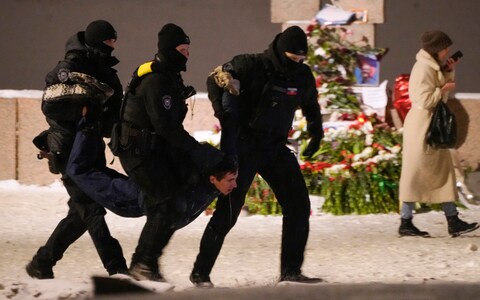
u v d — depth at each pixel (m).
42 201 33.84
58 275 23.02
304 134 33.31
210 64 57.50
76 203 21.25
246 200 31.83
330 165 32.75
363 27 35.75
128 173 20.03
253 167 20.98
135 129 19.86
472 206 32.97
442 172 28.39
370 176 32.34
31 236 28.55
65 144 21.17
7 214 31.84
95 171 20.75
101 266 24.14
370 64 35.28
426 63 28.53
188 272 23.48
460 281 21.67
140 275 19.94
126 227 30.02
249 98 20.84
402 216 28.44
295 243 21.52
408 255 25.38
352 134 33.69
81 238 27.91
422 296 16.92
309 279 21.66
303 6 36.09
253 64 20.73
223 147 20.27
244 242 27.41
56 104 20.92
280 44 20.70
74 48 21.28
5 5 58.41
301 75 21.19
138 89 19.78
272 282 21.80
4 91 36.34
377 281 21.95
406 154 28.50
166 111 19.56
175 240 27.75
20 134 36.19
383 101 35.09
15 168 36.28
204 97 35.28
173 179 19.94
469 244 26.78
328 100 34.88
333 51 35.25
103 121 21.33
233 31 57.50
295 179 21.39
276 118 20.94
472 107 35.19
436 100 28.22
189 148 19.73
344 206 31.88
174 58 19.97
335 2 36.19
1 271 23.53
